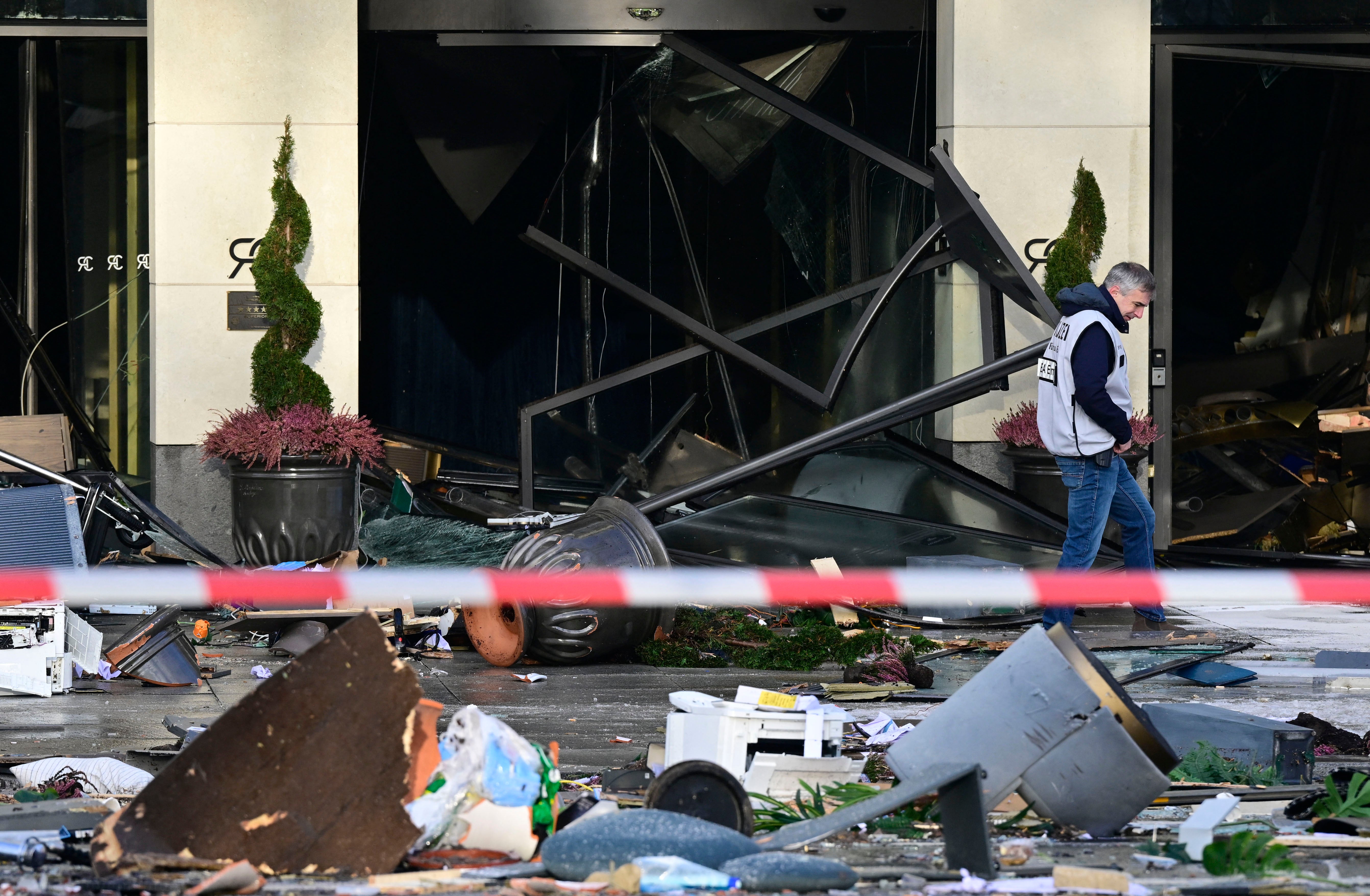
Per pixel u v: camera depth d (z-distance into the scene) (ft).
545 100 140.15
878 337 130.93
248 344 123.75
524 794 47.52
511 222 160.97
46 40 128.57
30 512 96.22
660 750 60.85
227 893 41.24
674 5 130.00
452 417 161.79
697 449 135.33
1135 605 98.43
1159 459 132.36
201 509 123.75
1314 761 62.80
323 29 122.93
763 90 127.85
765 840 47.03
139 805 44.16
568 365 163.22
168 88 122.01
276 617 93.61
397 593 96.17
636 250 137.28
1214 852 45.27
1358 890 42.47
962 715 53.01
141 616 102.42
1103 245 127.75
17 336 130.00
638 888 41.32
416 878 43.04
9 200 131.85
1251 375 146.82
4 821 49.98
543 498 136.77
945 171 110.93
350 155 123.65
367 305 157.58
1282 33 130.41
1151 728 53.21
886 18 132.57
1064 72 126.82
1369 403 145.07
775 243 135.64
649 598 91.71
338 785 44.93
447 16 129.08
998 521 124.47
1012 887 42.68
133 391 131.85
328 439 114.42
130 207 130.62
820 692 81.71
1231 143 145.69
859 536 122.11
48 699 80.89
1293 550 136.87
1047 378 92.84
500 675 89.10
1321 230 147.23
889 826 52.19
